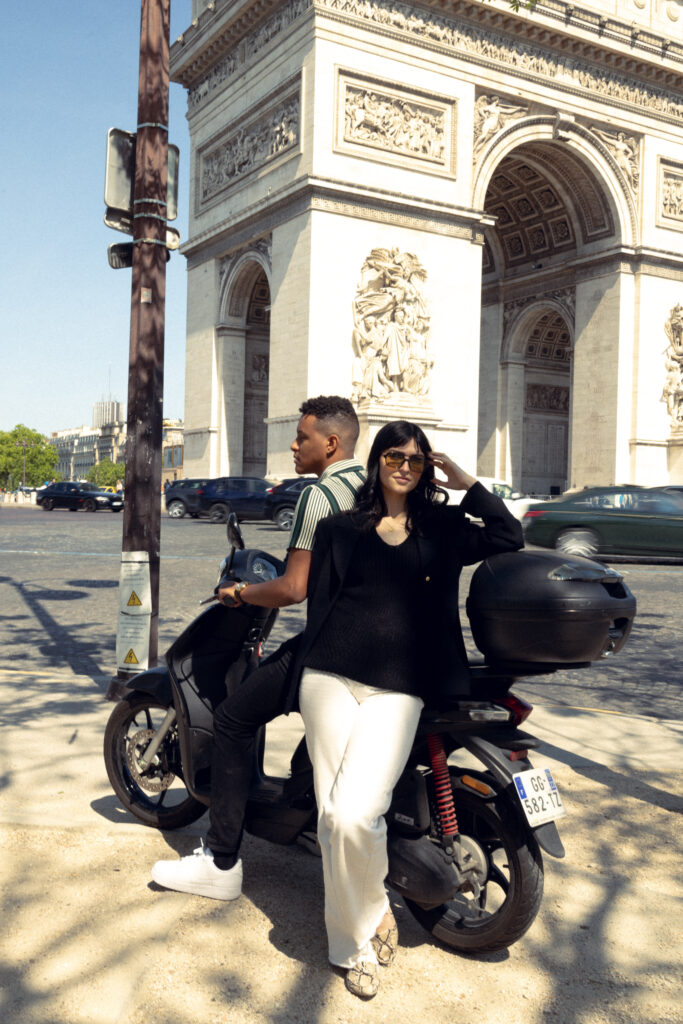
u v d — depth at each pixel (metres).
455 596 3.75
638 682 9.61
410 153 36.72
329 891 3.62
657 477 43.09
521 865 3.68
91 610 13.54
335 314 35.06
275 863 4.84
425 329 36.62
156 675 5.05
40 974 3.66
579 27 40.12
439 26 37.41
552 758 6.61
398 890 3.83
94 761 6.21
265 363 45.28
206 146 44.28
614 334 43.22
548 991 3.68
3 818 5.18
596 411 44.00
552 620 3.51
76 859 4.75
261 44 38.88
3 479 187.00
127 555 7.65
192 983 3.64
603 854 5.01
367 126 35.75
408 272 36.25
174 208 7.57
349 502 3.77
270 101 38.16
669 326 43.69
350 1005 3.54
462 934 3.90
